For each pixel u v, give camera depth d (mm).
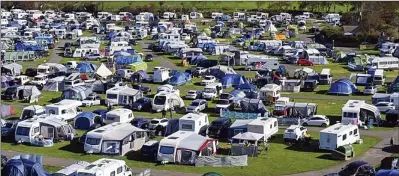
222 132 55156
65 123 54750
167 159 47062
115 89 71125
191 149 46719
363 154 49938
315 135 56469
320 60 106438
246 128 53438
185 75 86688
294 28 157750
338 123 57375
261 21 172875
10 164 41625
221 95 70688
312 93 79500
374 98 69625
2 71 90125
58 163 46938
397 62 99688
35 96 72938
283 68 93312
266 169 45750
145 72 91125
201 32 147000
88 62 102500
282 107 64062
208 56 116250
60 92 79688
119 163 41406
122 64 101438
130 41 137250
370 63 99062
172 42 126375
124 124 53438
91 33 159625
